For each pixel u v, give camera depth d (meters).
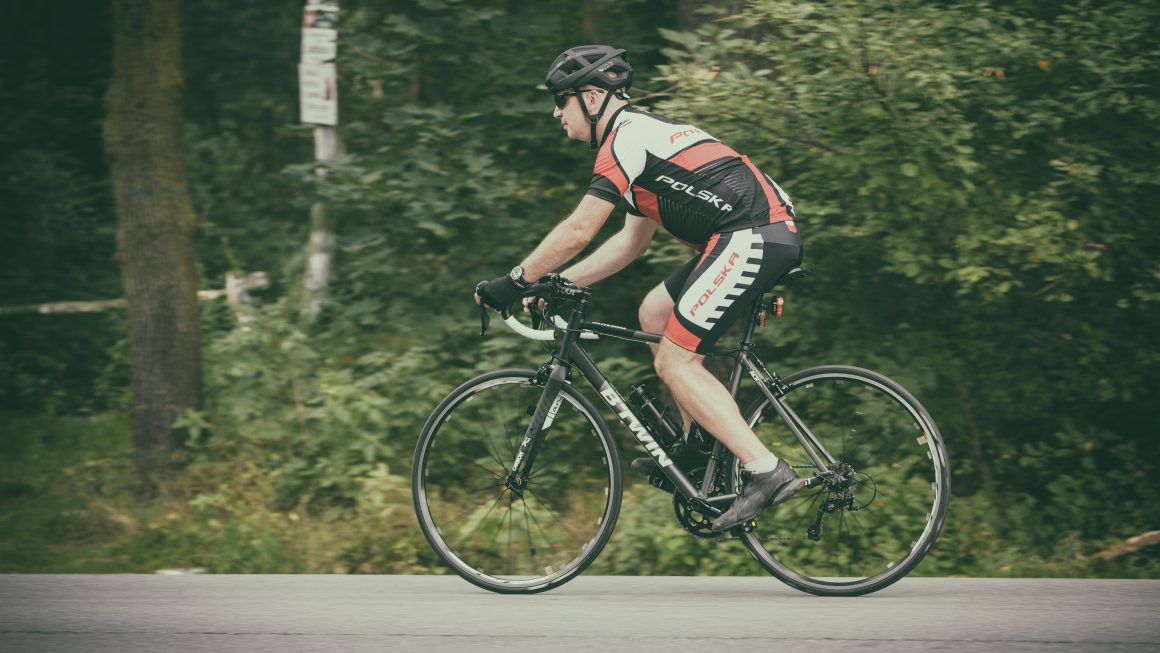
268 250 22.19
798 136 12.66
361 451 14.09
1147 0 12.81
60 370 18.84
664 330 9.25
